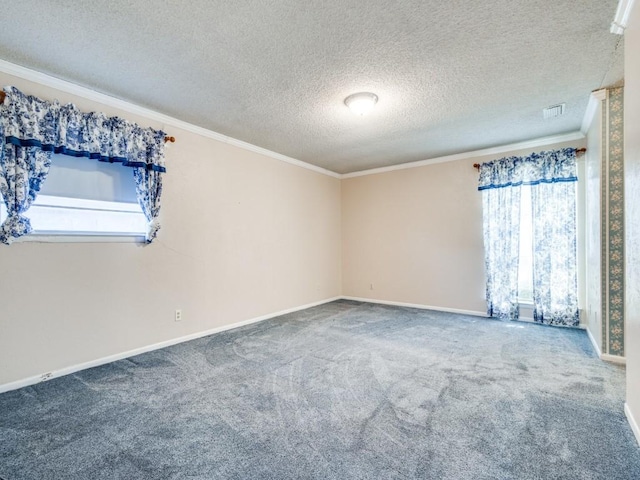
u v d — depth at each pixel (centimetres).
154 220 331
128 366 292
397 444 179
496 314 459
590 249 369
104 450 175
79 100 285
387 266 577
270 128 384
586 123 366
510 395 234
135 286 324
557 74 267
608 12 194
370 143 443
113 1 182
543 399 227
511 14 195
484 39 219
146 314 332
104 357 299
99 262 298
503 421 201
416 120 362
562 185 411
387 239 576
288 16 195
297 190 531
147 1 182
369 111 333
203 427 196
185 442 182
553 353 319
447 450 173
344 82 276
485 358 307
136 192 322
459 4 186
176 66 251
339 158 521
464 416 206
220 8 188
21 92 247
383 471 158
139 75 265
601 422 198
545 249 422
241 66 251
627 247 197
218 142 405
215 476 156
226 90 290
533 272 433
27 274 257
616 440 180
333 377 266
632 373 191
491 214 461
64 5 185
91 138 284
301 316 482
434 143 446
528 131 402
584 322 406
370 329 408
